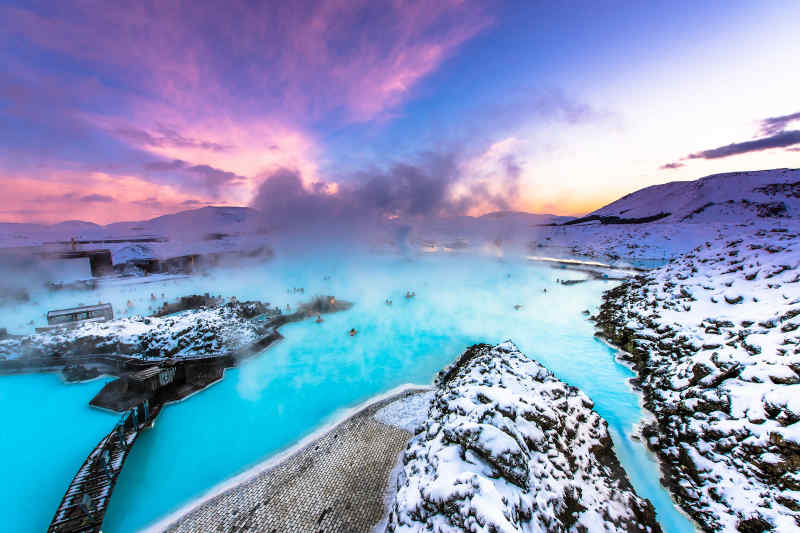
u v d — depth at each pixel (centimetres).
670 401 1967
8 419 2044
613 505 1252
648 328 2955
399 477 1436
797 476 1231
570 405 1697
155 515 1419
